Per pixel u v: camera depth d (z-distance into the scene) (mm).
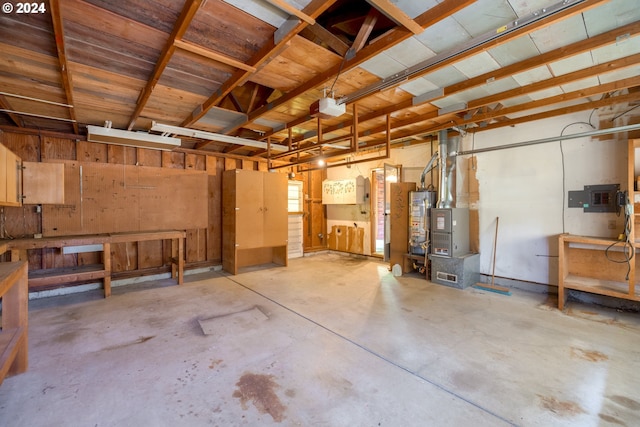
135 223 4609
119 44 2133
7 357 1737
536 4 1742
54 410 1765
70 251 3678
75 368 2223
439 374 2154
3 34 1948
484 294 4039
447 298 3873
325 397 1902
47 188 3508
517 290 4211
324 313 3357
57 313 3324
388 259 5520
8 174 2826
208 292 4152
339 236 7219
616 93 3324
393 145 5785
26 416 1709
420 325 3016
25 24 1856
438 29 1983
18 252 3422
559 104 3740
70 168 4082
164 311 3414
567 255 3814
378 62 2389
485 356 2396
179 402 1850
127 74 2580
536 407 1794
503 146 4184
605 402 1831
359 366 2264
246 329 2928
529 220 4156
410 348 2537
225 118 3791
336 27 2260
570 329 2895
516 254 4277
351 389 1983
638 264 3369
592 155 3629
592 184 3633
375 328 2947
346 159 6941
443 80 2768
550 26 1945
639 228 3287
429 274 4867
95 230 4273
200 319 3182
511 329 2906
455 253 4418
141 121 3977
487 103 3203
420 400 1870
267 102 3617
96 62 2373
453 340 2680
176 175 5008
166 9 1771
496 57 2340
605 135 3529
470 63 2436
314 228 7348
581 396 1893
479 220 4645
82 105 3309
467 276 4359
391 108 3459
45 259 4000
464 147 4742
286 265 5832
